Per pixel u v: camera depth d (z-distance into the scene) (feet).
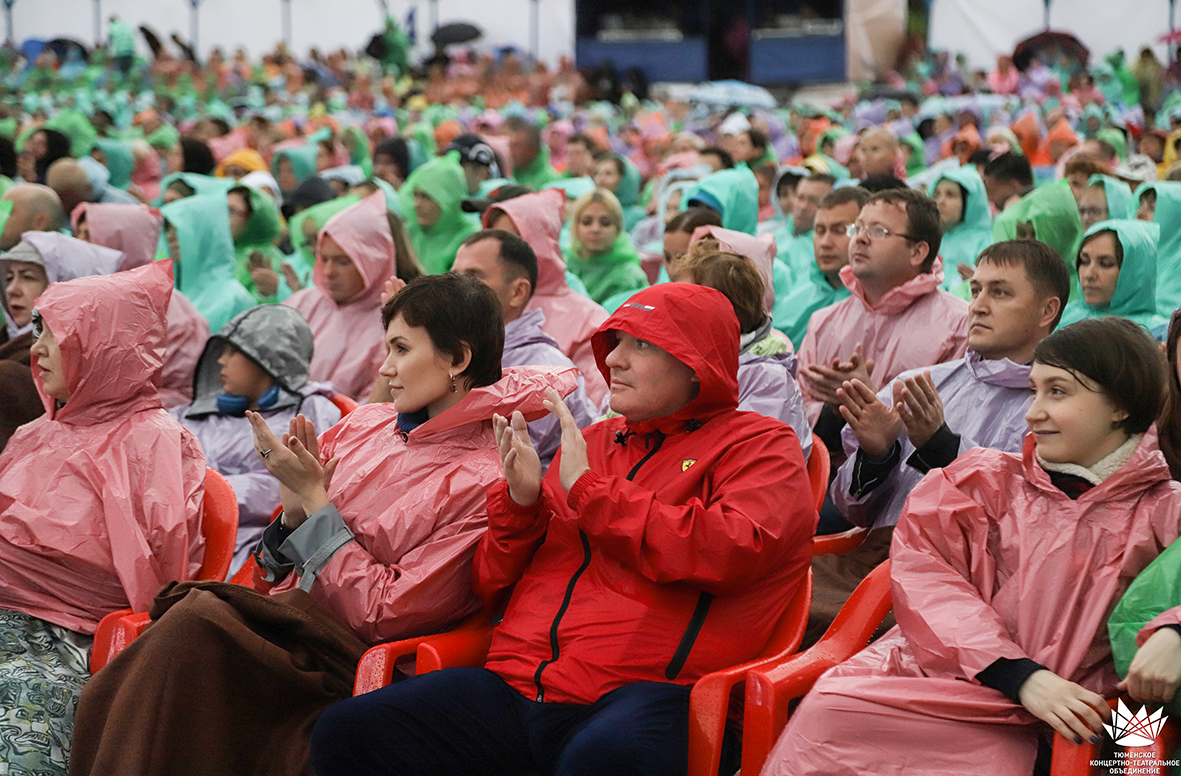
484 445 10.80
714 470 9.52
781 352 13.07
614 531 9.03
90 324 11.35
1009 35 84.12
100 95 83.41
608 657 9.03
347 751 8.96
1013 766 8.21
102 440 11.53
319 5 109.09
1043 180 42.86
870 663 9.07
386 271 18.66
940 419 11.44
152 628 9.52
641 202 40.24
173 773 9.26
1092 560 8.70
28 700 10.28
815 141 49.96
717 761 8.64
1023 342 12.51
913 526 9.29
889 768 8.30
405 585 10.05
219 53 94.17
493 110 80.38
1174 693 7.79
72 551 11.12
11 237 20.98
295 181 39.24
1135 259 16.89
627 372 9.72
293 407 14.38
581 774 8.27
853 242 15.31
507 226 18.37
